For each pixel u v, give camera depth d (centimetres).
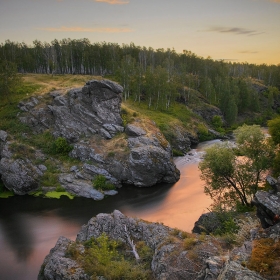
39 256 3556
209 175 4162
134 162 5612
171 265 2181
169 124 8438
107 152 5894
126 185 5728
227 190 4472
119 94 6769
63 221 4372
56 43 13188
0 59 10100
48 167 5816
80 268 2348
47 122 6838
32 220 4419
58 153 6184
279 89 15812
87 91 6650
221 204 3875
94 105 6606
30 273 3253
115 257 2617
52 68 11544
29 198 5191
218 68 14612
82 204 4916
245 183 3909
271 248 1681
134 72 10381
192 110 10606
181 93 11394
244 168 3916
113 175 5678
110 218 3244
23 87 8512
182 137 8188
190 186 5616
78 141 6312
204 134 9381
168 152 6481
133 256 2670
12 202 5050
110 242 2805
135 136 6244
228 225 2944
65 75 11281
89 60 12044
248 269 1511
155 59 15075
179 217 4350
